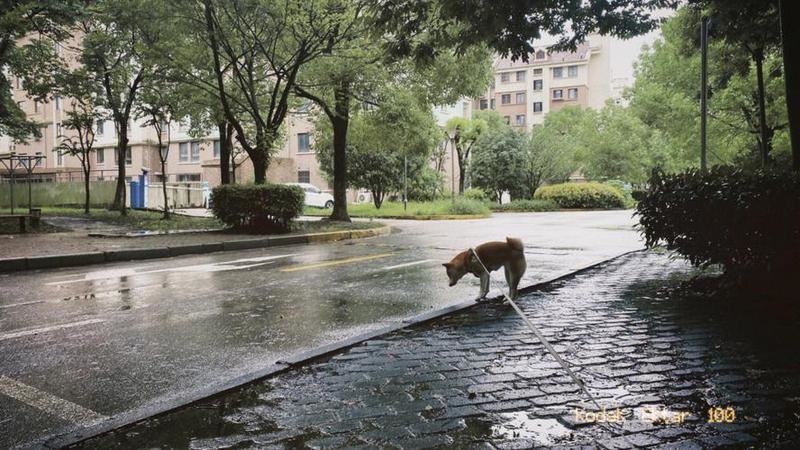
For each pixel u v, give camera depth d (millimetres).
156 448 2883
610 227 20047
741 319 5512
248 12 15625
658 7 9914
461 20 8914
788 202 5621
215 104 19812
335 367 4137
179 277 8930
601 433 2951
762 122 12602
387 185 32969
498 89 76250
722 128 18297
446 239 15609
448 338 4918
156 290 7758
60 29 19203
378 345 4723
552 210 37531
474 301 6418
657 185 7145
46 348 4898
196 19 15594
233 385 3715
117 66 22391
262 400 3512
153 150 46844
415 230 19188
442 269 9641
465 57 18875
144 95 22062
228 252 12633
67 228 16906
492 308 6207
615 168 43750
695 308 6070
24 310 6477
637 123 44125
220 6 15617
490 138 43250
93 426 3150
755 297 6148
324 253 12266
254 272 9430
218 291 7660
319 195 37531
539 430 3002
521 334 5031
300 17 14773
